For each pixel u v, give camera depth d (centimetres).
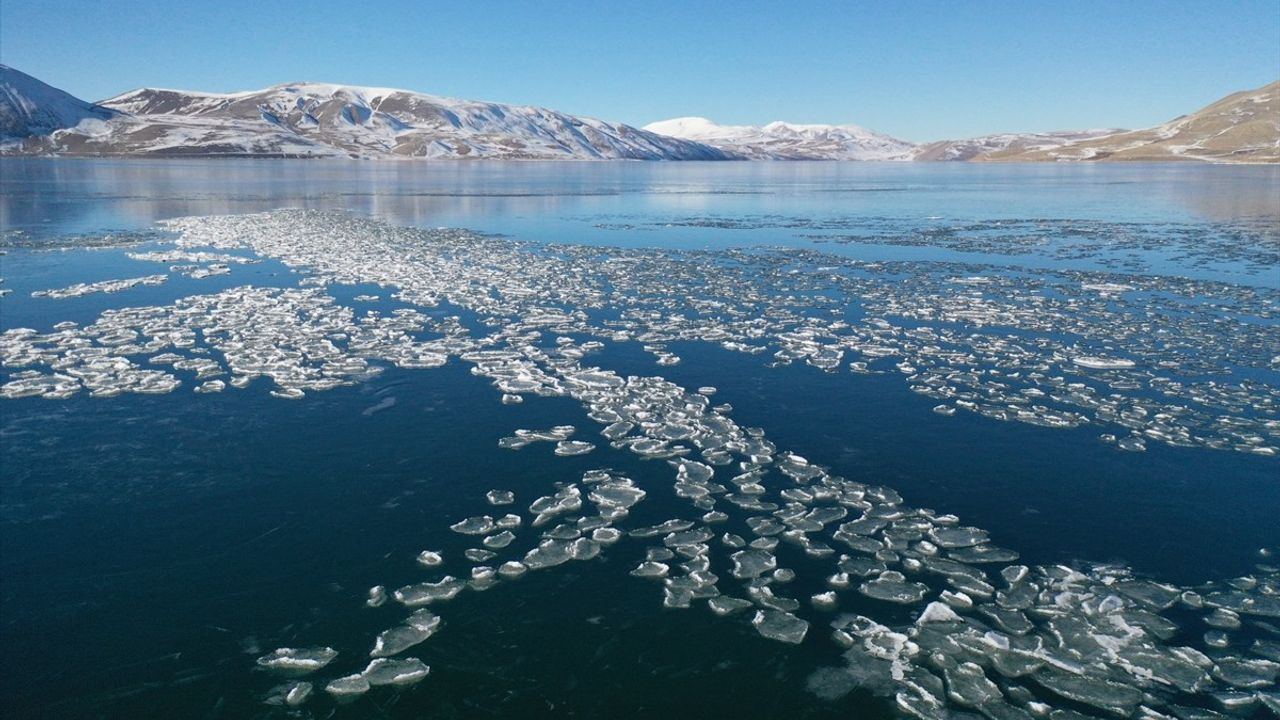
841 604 617
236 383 1102
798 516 750
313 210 3962
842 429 976
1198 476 838
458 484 815
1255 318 1593
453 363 1234
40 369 1156
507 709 498
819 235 3194
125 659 540
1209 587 634
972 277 2112
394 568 659
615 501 779
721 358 1291
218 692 509
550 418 1002
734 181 8931
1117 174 10369
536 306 1691
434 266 2184
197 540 696
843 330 1498
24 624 575
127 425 948
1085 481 829
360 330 1422
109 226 3050
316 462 859
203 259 2233
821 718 493
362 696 507
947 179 9612
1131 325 1531
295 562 664
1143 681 524
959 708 498
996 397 1090
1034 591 626
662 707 502
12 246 2438
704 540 710
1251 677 527
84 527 712
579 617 596
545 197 5472
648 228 3434
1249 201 5003
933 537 712
